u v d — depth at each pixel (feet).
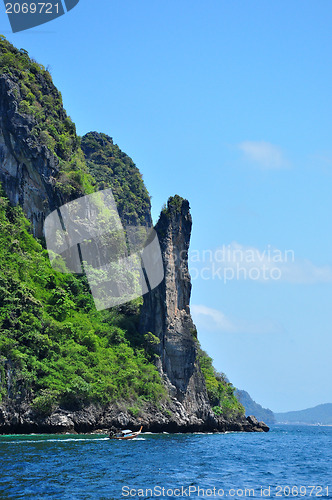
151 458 188.55
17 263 363.76
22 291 327.88
